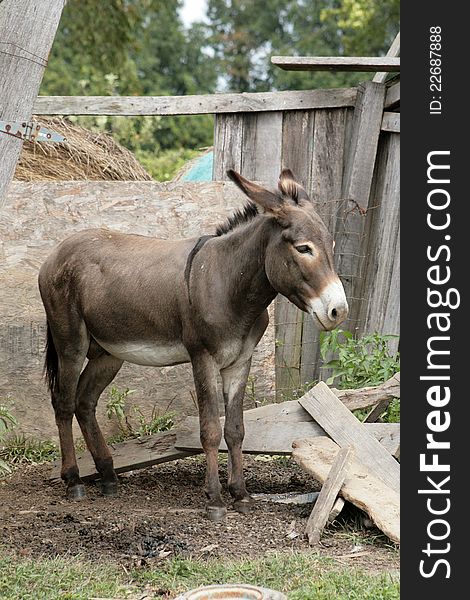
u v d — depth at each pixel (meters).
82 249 6.40
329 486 5.41
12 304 7.77
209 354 5.74
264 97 8.19
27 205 7.81
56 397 6.63
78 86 21.42
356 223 8.16
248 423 6.39
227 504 6.08
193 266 5.80
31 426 7.76
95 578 4.69
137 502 6.29
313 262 5.27
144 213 7.91
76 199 7.88
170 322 5.91
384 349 7.48
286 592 4.41
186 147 21.00
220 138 8.33
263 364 7.97
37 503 6.33
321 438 6.09
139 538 5.34
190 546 5.18
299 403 6.40
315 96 8.17
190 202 7.93
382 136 8.25
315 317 5.28
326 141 8.27
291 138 8.28
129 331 6.11
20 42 4.94
